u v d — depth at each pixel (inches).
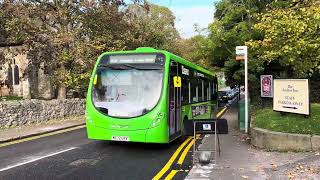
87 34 1120.8
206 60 1451.8
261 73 1122.7
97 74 525.7
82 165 424.2
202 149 514.3
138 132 492.1
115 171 395.9
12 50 1282.0
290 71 1077.8
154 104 495.2
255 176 362.6
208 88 838.5
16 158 465.1
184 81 602.2
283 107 551.8
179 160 451.5
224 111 1317.7
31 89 1482.5
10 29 1044.5
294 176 355.9
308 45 558.6
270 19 601.9
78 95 1298.0
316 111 574.2
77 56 1016.2
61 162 440.1
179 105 566.6
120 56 524.7
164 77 505.4
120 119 495.8
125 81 512.4
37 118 851.4
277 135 478.6
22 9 1034.1
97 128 507.2
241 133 671.1
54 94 1483.8
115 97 509.0
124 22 1207.6
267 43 621.9
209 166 408.5
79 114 1035.3
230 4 1114.1
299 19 567.5
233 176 364.2
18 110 792.3
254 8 1068.5
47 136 669.9
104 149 524.1
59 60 1045.2
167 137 502.9
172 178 366.9
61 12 1045.2
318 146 461.4
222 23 1122.0
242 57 665.0
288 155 451.8
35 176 373.1
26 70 1275.8
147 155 482.6
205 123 441.4
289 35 569.3
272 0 1053.2
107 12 1112.2
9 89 1504.7
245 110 674.2
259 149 500.4
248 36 1036.5
